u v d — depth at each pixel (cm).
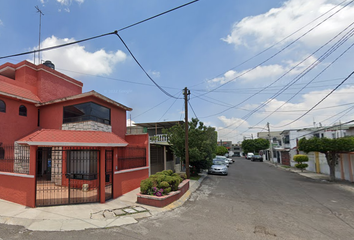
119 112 1300
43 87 1243
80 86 1586
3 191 737
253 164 3472
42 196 780
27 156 791
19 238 449
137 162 1100
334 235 523
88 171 910
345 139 1427
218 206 788
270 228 563
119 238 466
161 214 655
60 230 497
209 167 1766
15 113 1058
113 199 784
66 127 1075
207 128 1673
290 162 3041
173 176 935
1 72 1289
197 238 483
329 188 1255
